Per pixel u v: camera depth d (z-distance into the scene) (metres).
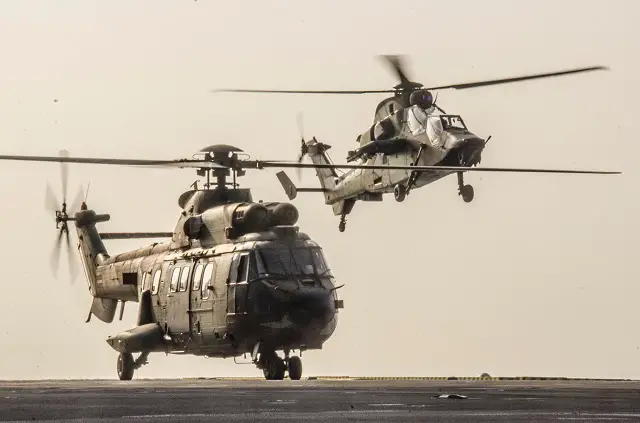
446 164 73.44
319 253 56.47
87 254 74.50
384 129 78.50
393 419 19.02
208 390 33.91
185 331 58.91
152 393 31.41
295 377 55.53
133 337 60.81
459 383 43.56
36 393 32.34
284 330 54.09
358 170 85.06
